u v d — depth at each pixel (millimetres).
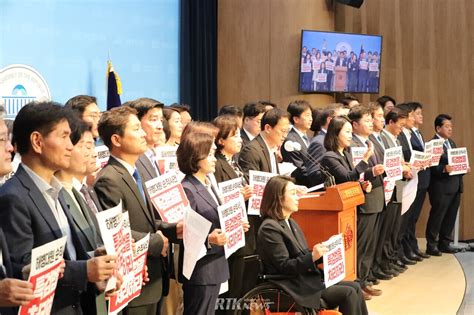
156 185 4477
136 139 4211
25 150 3170
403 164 8211
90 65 9156
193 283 4727
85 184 4195
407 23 11859
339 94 11547
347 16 11742
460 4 11789
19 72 7008
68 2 8891
